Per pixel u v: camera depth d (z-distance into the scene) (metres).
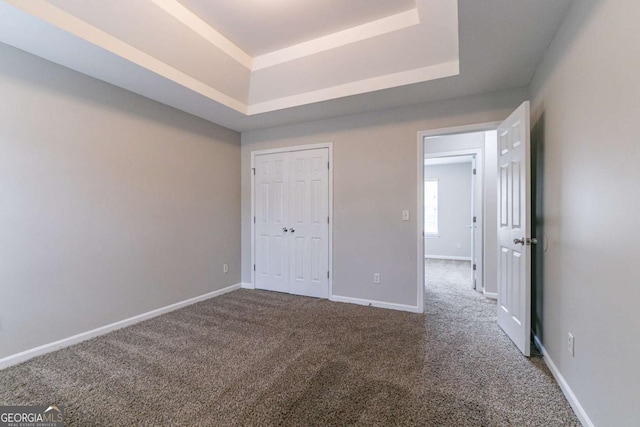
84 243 2.50
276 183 4.07
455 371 1.99
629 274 1.14
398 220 3.31
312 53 2.81
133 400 1.69
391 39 2.51
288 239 4.00
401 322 2.89
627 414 1.14
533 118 2.51
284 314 3.13
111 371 2.00
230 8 2.32
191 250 3.51
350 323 2.87
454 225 7.19
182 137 3.39
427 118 3.16
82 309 2.48
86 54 2.17
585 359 1.50
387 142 3.36
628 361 1.14
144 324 2.85
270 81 3.19
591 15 1.45
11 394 1.75
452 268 5.91
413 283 3.24
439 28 2.32
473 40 2.02
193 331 2.68
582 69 1.55
